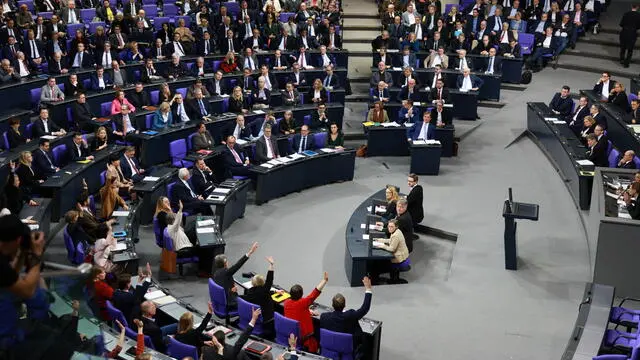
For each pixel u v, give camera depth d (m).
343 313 11.80
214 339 10.34
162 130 20.61
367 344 12.28
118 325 11.47
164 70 25.23
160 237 15.59
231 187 17.98
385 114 23.14
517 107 25.69
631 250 14.23
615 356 10.34
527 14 29.83
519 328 13.87
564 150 19.88
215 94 23.94
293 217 18.73
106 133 19.88
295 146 20.84
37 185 16.86
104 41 24.66
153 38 26.98
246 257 13.40
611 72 27.62
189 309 12.43
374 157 22.86
